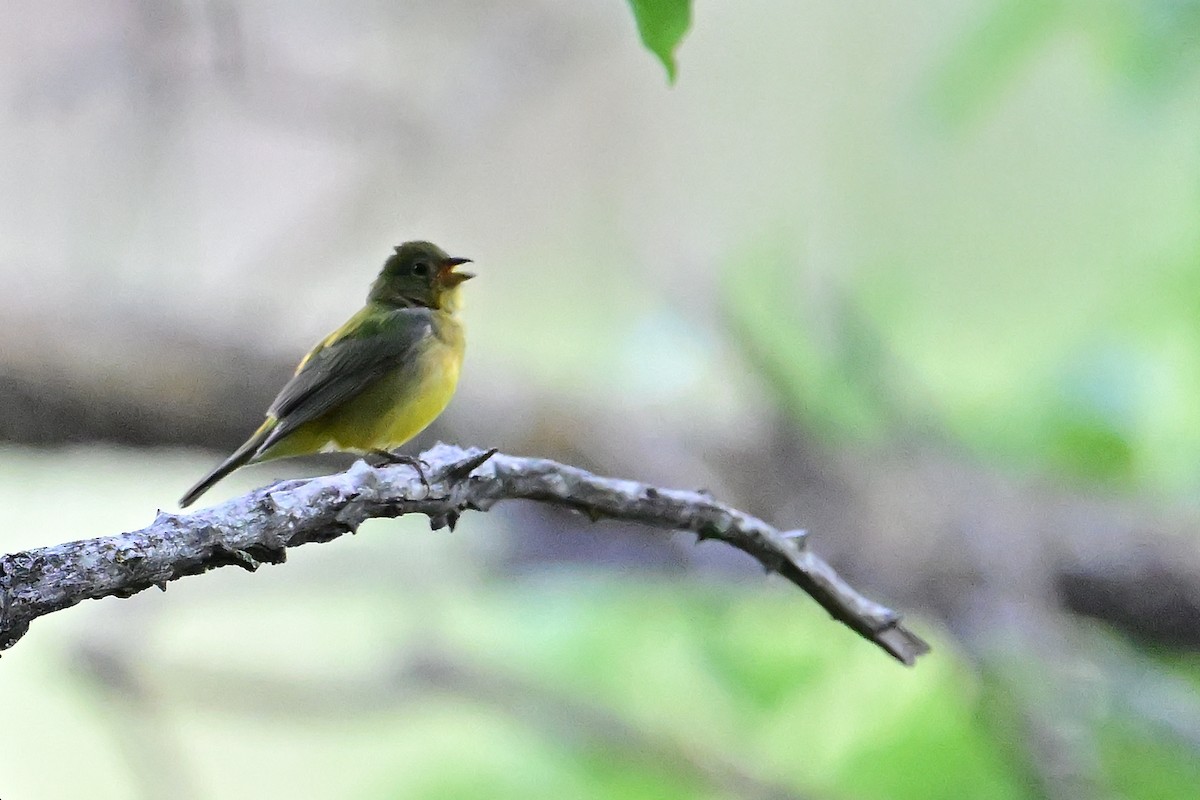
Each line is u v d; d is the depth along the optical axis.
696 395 12.41
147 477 12.70
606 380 12.68
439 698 11.00
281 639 13.27
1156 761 8.80
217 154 12.41
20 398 10.77
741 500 11.58
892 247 13.60
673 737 9.91
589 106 13.52
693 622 10.44
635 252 13.49
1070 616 10.56
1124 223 12.47
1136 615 10.44
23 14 11.88
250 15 12.17
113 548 4.12
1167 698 9.06
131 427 11.12
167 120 12.16
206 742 13.34
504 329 13.38
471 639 11.21
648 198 13.61
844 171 13.73
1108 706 9.02
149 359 11.14
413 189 13.05
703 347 12.52
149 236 12.36
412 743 11.44
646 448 12.05
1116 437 11.01
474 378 12.25
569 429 12.04
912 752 9.40
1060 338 12.64
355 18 12.70
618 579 11.05
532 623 10.91
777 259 12.52
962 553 10.62
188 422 11.20
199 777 12.45
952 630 10.14
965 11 11.30
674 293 12.97
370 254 12.96
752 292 12.27
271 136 12.48
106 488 12.62
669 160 13.68
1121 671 9.61
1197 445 11.04
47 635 11.59
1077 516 10.79
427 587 11.63
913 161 13.47
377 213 12.98
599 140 13.55
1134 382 11.03
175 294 11.85
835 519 11.23
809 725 9.84
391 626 11.60
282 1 12.45
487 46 13.14
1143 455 11.09
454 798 9.88
